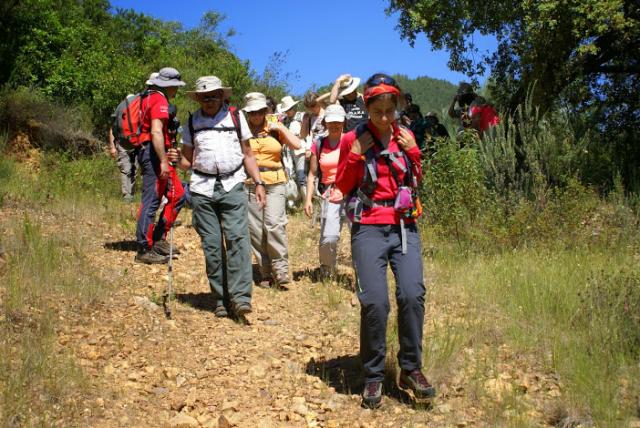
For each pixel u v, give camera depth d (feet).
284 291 23.39
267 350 18.02
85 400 14.26
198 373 16.37
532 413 14.07
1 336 16.35
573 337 17.54
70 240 25.77
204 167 19.76
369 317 14.32
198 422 14.07
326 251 24.02
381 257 14.46
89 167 39.34
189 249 27.89
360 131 14.37
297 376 16.44
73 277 21.12
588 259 25.32
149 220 24.99
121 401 14.57
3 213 28.50
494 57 43.96
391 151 14.44
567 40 39.22
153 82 24.53
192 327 19.21
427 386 14.52
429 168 31.81
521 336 17.98
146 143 24.86
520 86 42.88
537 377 15.87
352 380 16.28
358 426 13.99
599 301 18.89
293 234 32.76
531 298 20.61
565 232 28.66
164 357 17.06
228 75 62.75
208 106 19.77
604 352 16.31
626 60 42.83
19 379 14.16
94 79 49.42
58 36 52.21
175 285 22.97
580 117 41.60
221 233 20.25
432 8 41.45
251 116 23.07
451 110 39.06
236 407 14.80
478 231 28.50
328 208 23.85
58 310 18.75
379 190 14.55
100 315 19.08
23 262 21.13
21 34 50.24
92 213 31.42
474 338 18.02
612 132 44.06
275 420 14.30
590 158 37.58
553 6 36.22
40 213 29.73
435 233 29.86
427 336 17.88
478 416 14.20
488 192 31.45
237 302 19.66
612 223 29.63
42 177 37.06
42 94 46.50
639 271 21.67
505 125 39.47
